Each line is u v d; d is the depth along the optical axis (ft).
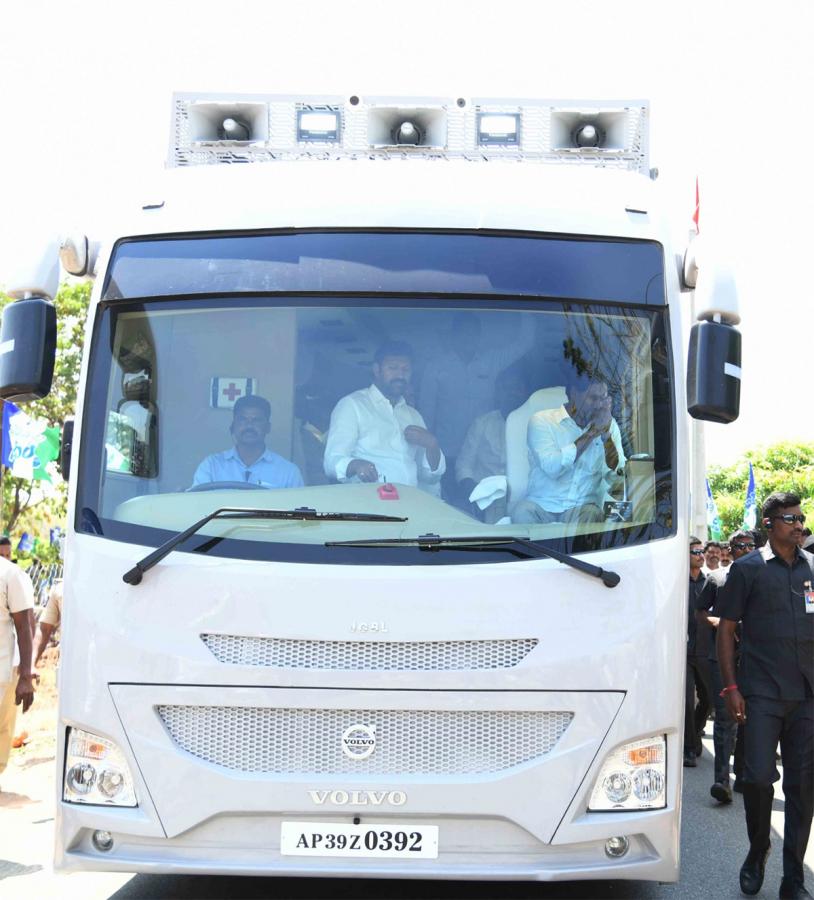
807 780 22.00
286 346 19.01
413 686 17.37
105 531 18.21
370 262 19.27
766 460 237.25
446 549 17.72
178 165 23.31
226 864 17.43
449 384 18.80
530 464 18.43
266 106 23.48
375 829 17.38
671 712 17.76
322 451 18.49
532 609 17.57
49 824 27.45
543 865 17.38
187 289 19.30
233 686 17.44
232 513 17.93
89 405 18.94
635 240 19.61
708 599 35.94
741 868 23.48
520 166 20.38
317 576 17.58
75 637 17.89
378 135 23.50
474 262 19.29
